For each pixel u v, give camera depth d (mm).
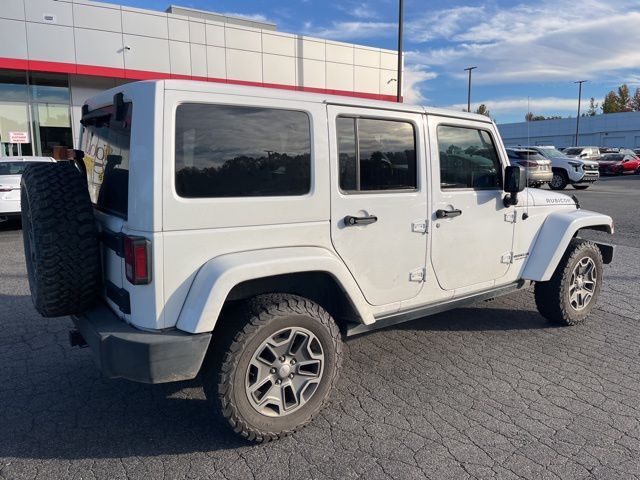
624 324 5164
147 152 2633
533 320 5266
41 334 4840
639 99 85188
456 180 3963
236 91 2873
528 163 18734
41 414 3400
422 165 3680
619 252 8773
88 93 18922
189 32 19656
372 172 3441
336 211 3252
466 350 4465
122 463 2863
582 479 2717
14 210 10820
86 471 2785
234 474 2762
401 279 3652
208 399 2916
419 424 3256
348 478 2729
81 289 2986
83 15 17562
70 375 3994
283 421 3027
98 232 3074
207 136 2781
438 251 3850
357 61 24625
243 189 2906
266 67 21797
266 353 2980
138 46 18688
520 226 4516
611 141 62438
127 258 2697
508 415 3369
